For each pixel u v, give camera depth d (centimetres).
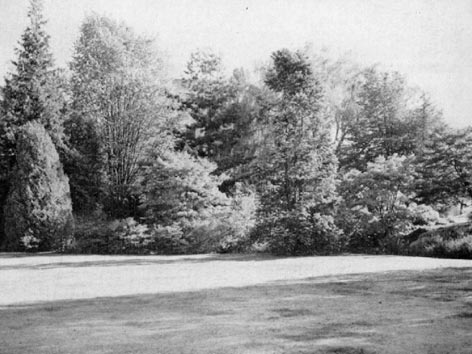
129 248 2277
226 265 1520
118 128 2938
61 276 1280
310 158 1986
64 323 655
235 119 3488
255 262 1614
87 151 3055
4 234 2712
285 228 1912
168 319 666
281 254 1919
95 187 3006
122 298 868
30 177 2528
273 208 2003
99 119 3042
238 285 1017
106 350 514
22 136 2588
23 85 3031
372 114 3166
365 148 3050
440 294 852
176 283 1076
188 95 3544
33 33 3156
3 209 2728
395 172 1944
